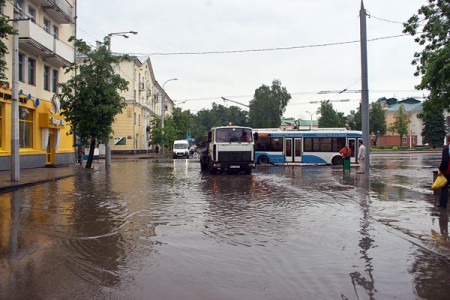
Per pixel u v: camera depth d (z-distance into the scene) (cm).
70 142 3133
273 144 3192
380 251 625
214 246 662
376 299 435
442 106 1455
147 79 6356
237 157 2180
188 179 1936
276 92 8038
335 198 1232
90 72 2470
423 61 1507
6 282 491
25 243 686
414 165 3019
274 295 448
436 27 1404
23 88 2353
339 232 761
